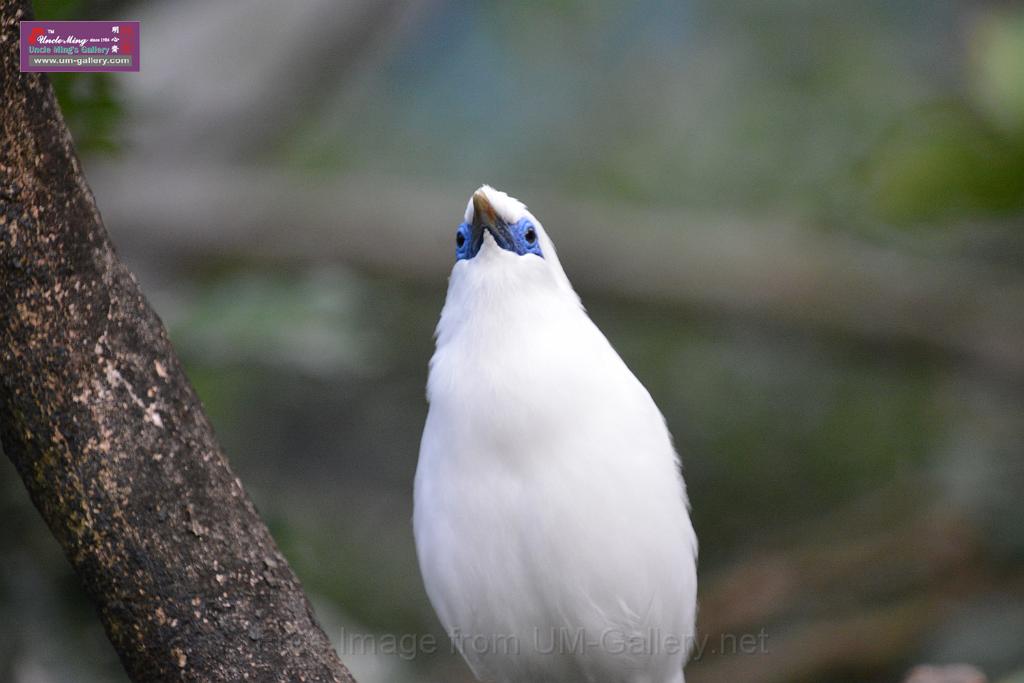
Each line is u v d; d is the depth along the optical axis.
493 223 7.03
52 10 7.46
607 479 6.54
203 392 10.12
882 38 14.70
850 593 12.59
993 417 12.79
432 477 6.78
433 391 6.91
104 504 5.03
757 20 15.02
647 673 7.17
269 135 14.97
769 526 13.55
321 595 9.83
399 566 12.83
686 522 7.03
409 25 15.47
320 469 13.48
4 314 4.95
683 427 13.95
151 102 12.75
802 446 13.80
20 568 7.21
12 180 4.91
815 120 14.54
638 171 14.96
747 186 14.69
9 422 5.02
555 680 7.24
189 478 5.16
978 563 11.96
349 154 15.62
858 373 14.04
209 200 14.02
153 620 5.09
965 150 9.50
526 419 6.51
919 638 11.88
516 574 6.66
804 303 13.80
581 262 14.05
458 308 7.05
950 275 14.01
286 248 14.12
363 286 13.87
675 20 15.28
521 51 15.54
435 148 15.60
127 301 5.15
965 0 12.19
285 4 14.52
